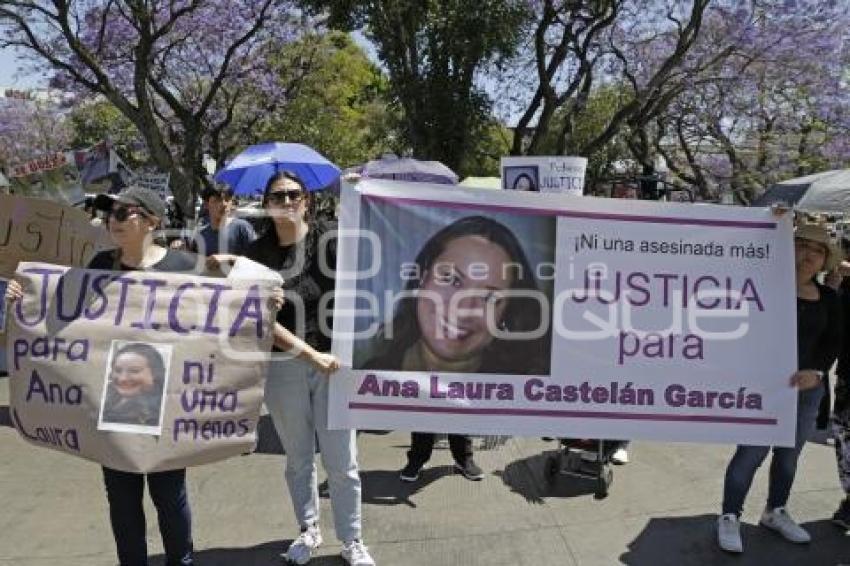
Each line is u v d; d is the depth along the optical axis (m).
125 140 34.09
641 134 24.50
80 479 4.99
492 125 18.88
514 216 4.01
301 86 27.67
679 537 4.26
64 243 5.38
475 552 4.05
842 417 4.41
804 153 25.16
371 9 16.23
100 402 3.16
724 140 25.16
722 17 19.42
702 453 5.64
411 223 3.92
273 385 3.79
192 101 25.00
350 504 3.82
